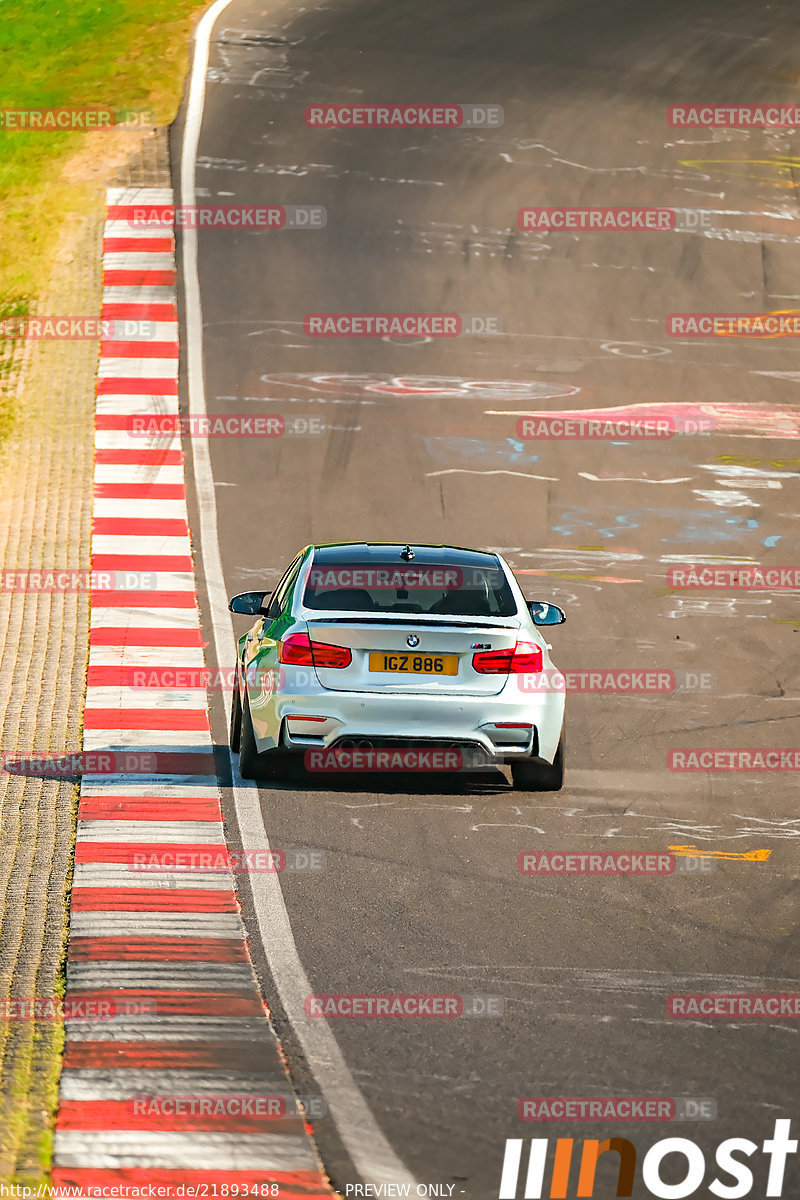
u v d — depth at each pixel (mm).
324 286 78438
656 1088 17391
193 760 31531
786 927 23141
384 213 87688
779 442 64000
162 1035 18438
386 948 21609
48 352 70062
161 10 121000
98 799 28625
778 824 28781
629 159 98062
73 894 23594
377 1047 18297
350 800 28938
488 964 21094
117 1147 15703
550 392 68438
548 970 20953
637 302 79750
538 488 57875
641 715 36406
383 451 60844
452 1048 18312
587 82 110375
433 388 67875
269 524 53250
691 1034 18906
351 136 97750
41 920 22516
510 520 54656
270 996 19812
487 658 28422
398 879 24609
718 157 100000
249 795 28984
